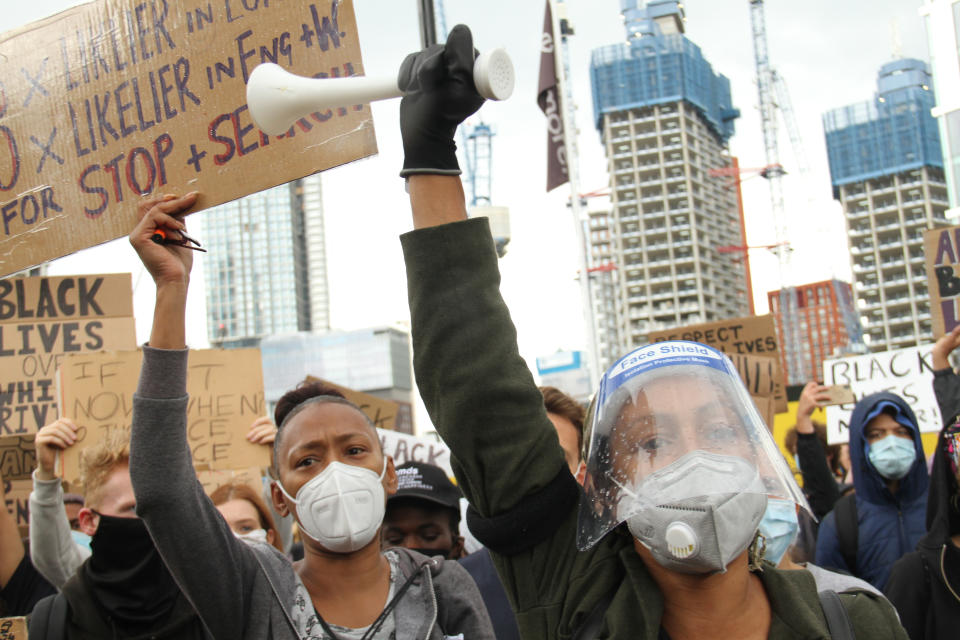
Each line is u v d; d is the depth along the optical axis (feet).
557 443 7.32
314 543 9.42
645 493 6.29
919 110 403.13
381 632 9.08
